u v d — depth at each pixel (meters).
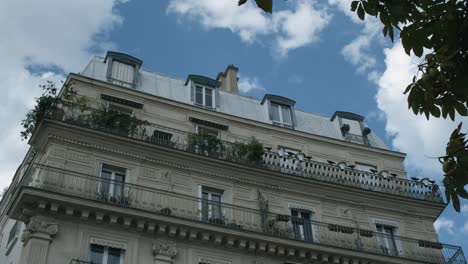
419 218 28.48
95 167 23.28
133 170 24.00
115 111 24.75
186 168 25.06
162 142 25.23
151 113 26.70
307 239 25.11
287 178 26.59
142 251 21.83
